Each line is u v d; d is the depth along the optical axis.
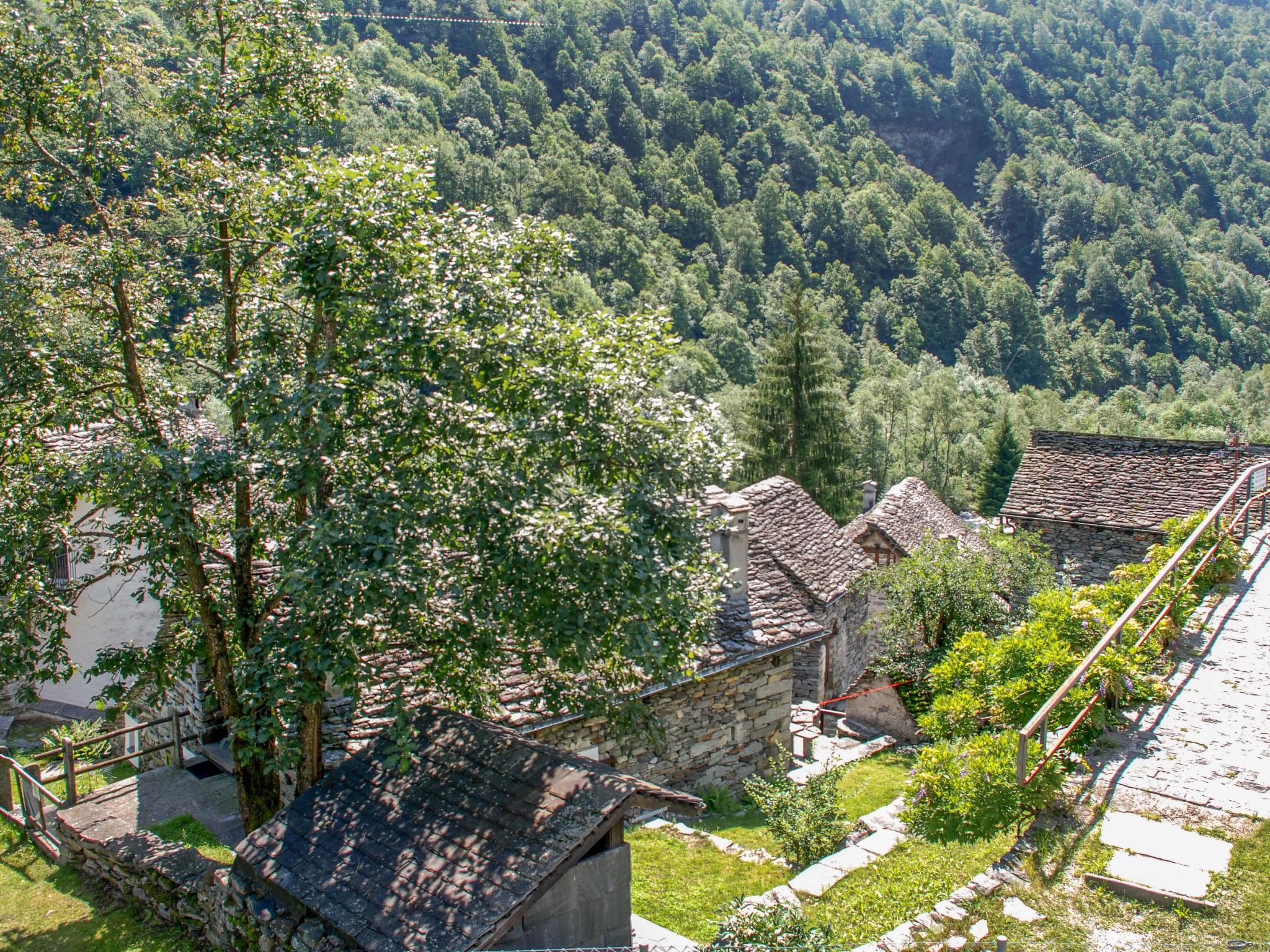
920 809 8.10
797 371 42.28
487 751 8.09
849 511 43.56
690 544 8.66
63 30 9.70
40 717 18.94
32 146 10.14
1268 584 12.61
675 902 9.59
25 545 8.99
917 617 18.66
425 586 7.68
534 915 6.87
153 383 10.55
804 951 6.73
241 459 8.44
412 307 8.12
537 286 10.05
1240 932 6.33
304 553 7.82
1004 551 19.64
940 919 6.88
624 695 9.98
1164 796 8.02
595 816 7.00
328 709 10.65
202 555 9.50
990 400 91.81
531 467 8.66
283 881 7.30
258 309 10.01
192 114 9.90
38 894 10.38
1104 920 6.64
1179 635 11.22
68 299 9.73
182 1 10.09
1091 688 8.95
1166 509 22.61
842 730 18.62
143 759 15.23
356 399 8.38
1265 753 8.55
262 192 8.88
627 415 8.69
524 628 8.20
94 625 19.31
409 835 7.36
